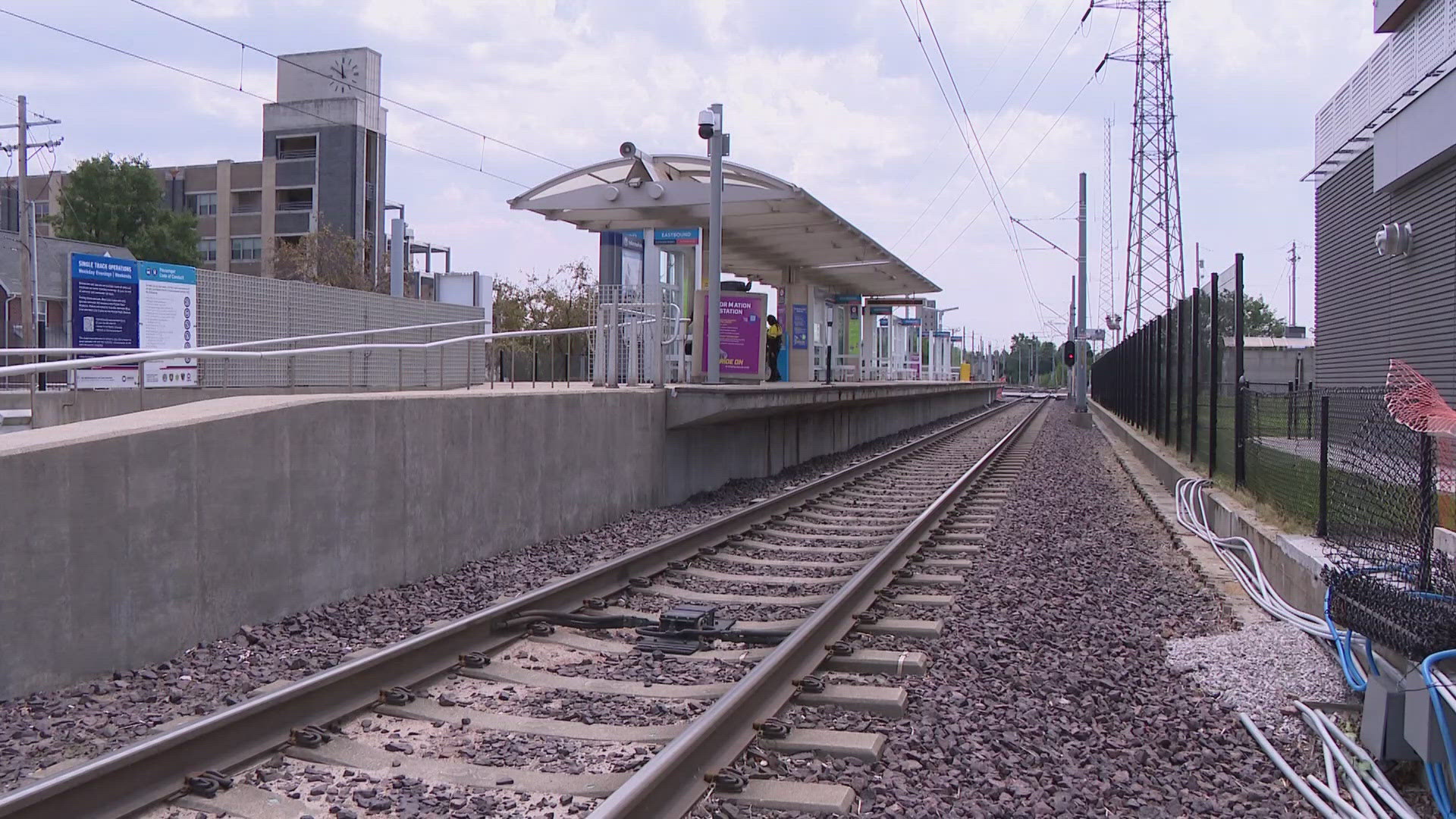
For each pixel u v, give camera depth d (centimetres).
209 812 454
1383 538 668
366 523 866
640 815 429
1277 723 602
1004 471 2134
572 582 855
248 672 644
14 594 570
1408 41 2417
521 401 1121
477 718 575
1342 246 3002
